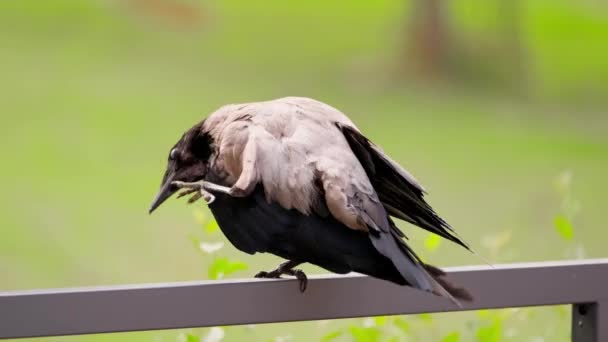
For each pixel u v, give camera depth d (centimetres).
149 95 2205
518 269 401
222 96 2253
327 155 369
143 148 1895
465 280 396
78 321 364
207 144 413
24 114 2053
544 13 2831
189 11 2738
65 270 1373
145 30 2612
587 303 412
